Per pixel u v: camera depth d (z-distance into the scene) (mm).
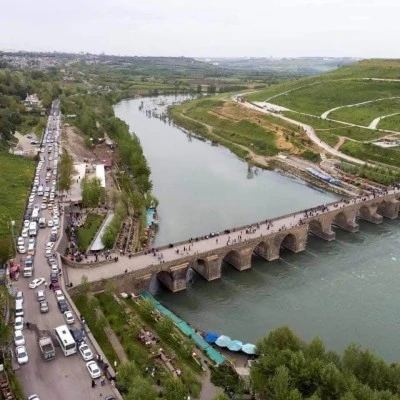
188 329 124500
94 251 155125
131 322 117375
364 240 197875
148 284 141500
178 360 106500
